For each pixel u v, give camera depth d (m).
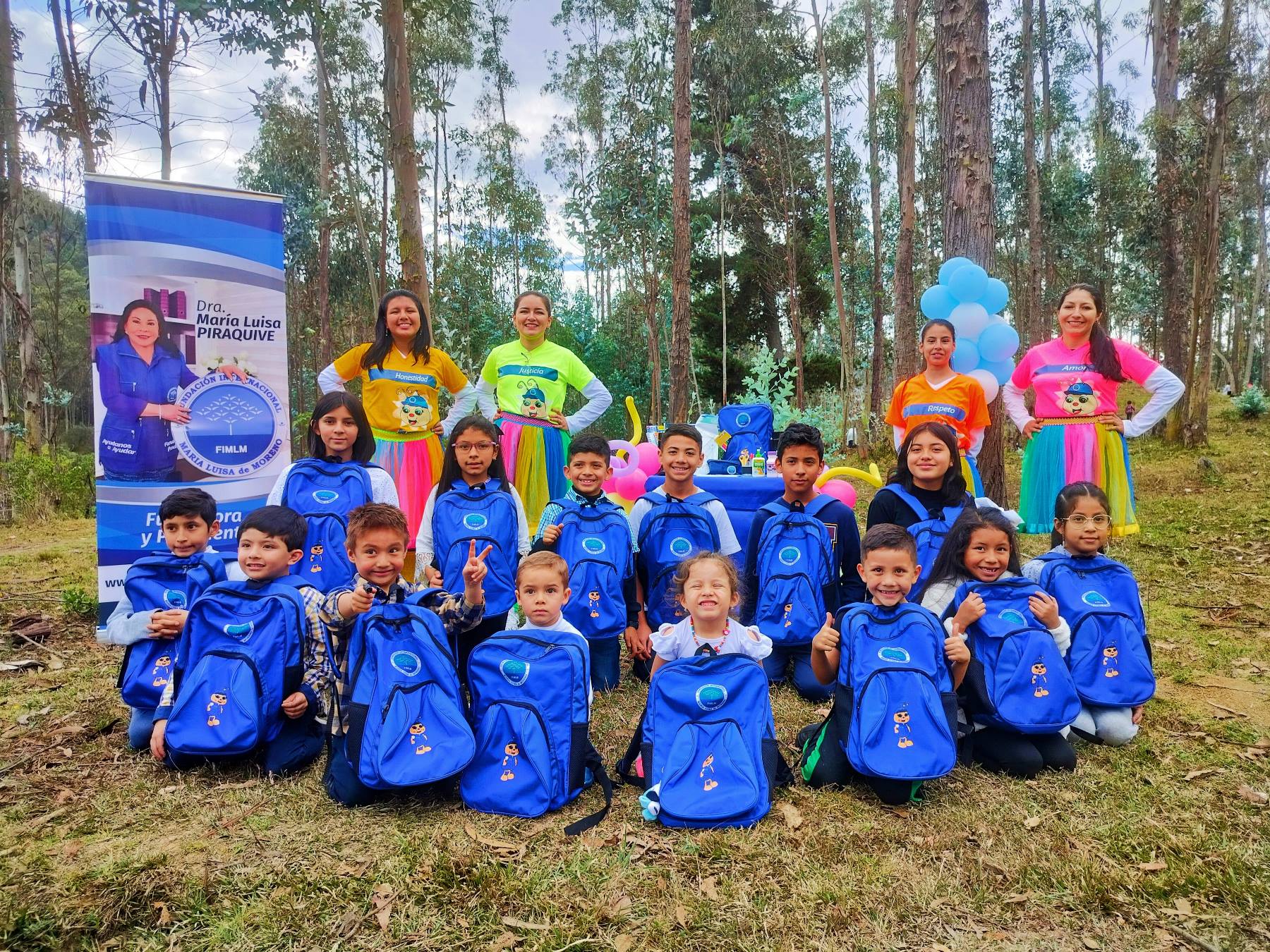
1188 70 15.05
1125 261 25.70
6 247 12.77
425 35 20.11
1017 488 10.70
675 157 11.52
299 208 20.88
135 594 3.21
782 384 10.62
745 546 4.72
